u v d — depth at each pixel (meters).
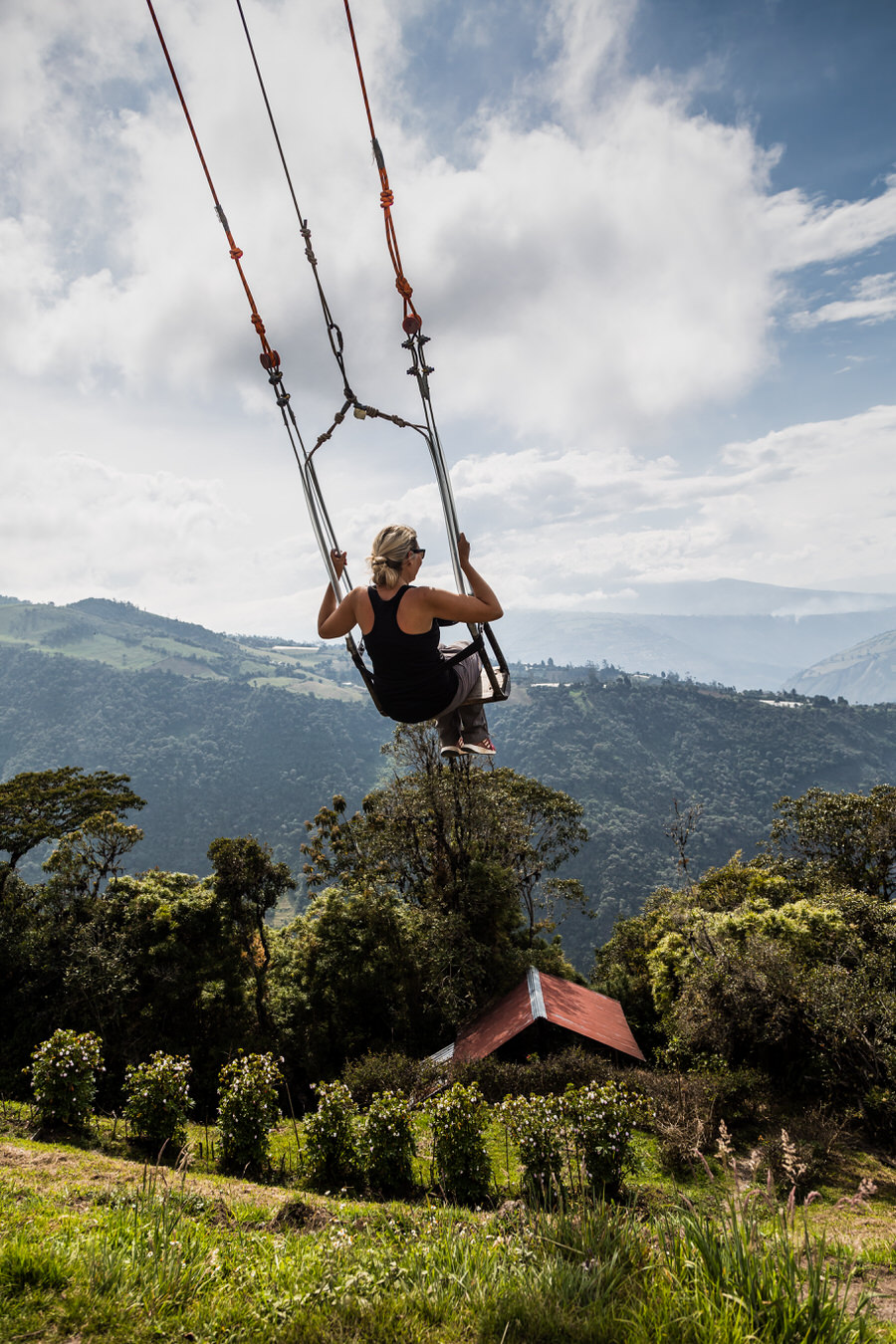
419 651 3.16
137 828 31.59
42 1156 8.91
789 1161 3.87
